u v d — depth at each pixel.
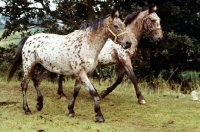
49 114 7.26
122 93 10.26
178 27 14.03
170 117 7.37
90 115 7.35
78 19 13.19
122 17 12.42
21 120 6.64
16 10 12.99
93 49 6.70
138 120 7.07
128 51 8.69
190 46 13.06
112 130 6.16
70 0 12.65
